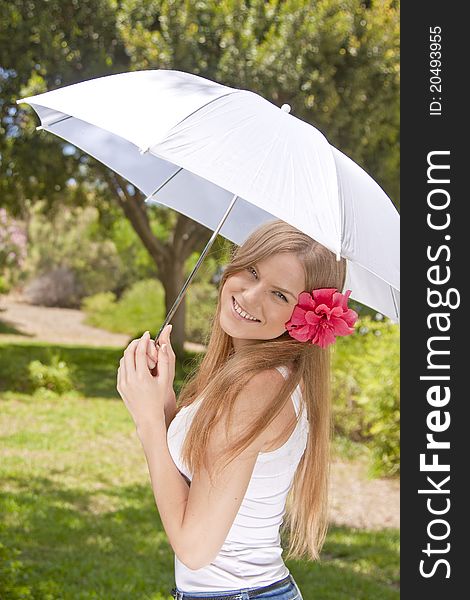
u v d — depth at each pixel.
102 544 7.05
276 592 2.19
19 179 16.05
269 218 3.05
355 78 15.27
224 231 3.12
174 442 2.21
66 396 14.22
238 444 2.03
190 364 2.70
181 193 3.17
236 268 2.29
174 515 2.05
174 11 15.12
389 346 10.24
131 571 6.30
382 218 2.51
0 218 22.34
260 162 2.18
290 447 2.18
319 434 2.35
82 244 27.11
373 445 9.96
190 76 2.58
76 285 27.45
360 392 11.10
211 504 2.02
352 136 15.88
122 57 15.98
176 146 2.17
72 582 5.89
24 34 14.56
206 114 2.26
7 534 6.96
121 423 12.47
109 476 9.62
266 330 2.26
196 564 2.04
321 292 2.22
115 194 17.33
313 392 2.31
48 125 3.07
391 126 16.56
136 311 25.20
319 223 2.13
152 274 26.48
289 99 15.58
